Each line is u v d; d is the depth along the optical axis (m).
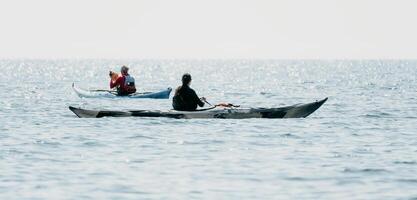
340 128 95.56
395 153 72.19
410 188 54.50
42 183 56.03
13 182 56.25
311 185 55.72
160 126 95.06
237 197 51.59
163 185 55.50
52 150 73.50
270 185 55.81
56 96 168.62
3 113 117.50
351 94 187.88
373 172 61.06
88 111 105.38
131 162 66.12
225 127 94.31
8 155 69.81
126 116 105.00
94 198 50.94
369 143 80.25
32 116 111.56
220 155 70.62
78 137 83.94
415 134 89.19
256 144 78.75
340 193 52.84
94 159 67.75
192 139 82.44
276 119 104.88
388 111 125.81
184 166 64.06
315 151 73.56
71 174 59.78
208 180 57.59
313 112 114.69
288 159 68.12
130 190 53.62
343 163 65.62
